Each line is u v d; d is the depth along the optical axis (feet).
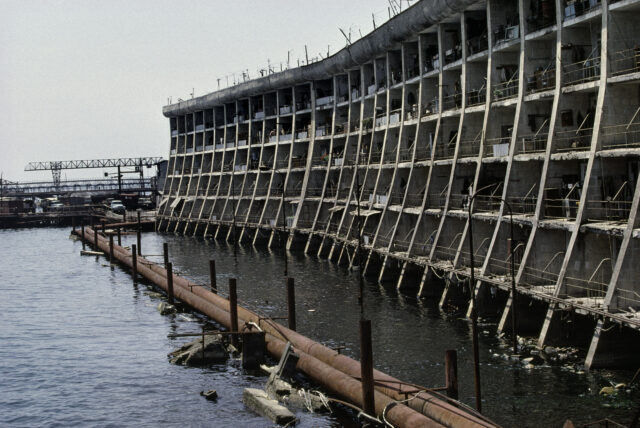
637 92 150.71
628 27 150.41
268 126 400.26
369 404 111.86
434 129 244.83
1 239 468.34
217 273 278.05
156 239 433.89
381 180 275.39
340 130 330.34
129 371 153.69
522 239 182.50
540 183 171.94
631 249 134.21
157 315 209.87
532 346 150.41
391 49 269.23
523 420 113.70
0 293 254.47
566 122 167.94
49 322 204.54
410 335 167.84
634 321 123.65
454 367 109.09
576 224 150.61
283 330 155.02
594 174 149.89
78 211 593.83
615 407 116.37
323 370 128.77
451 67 224.94
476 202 197.47
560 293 148.97
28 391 143.54
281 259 317.22
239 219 413.39
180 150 514.68
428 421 101.19
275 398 132.05
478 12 214.28
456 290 195.72
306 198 347.36
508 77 199.11
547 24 178.50
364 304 205.26
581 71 167.43
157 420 125.80
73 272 305.94
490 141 198.90
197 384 143.02
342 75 331.98
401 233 246.47
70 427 124.88
